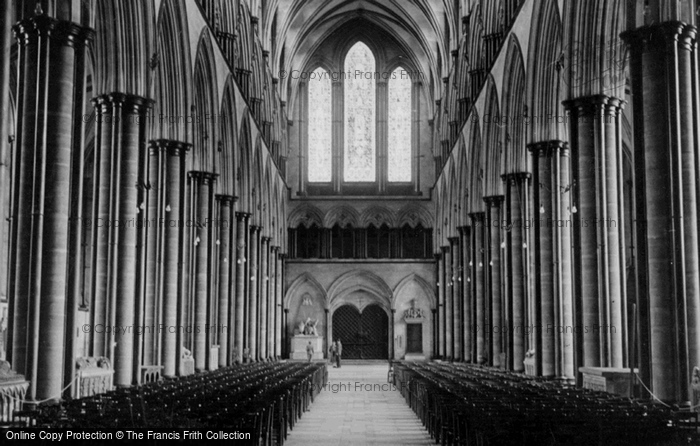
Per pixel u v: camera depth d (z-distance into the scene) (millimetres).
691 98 23031
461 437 18938
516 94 40594
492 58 46625
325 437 23891
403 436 24312
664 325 22500
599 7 29281
